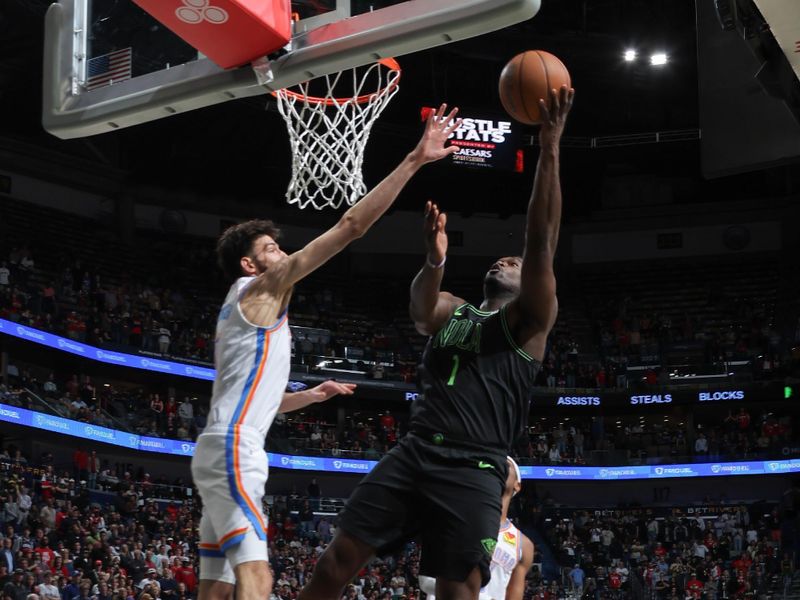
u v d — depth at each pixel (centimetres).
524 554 570
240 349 379
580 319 3750
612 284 3831
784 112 1003
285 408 447
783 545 2912
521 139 3375
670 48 3167
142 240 3475
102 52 622
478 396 352
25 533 2020
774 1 765
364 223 377
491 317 362
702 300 3709
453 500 344
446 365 359
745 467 3206
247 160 3475
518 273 392
